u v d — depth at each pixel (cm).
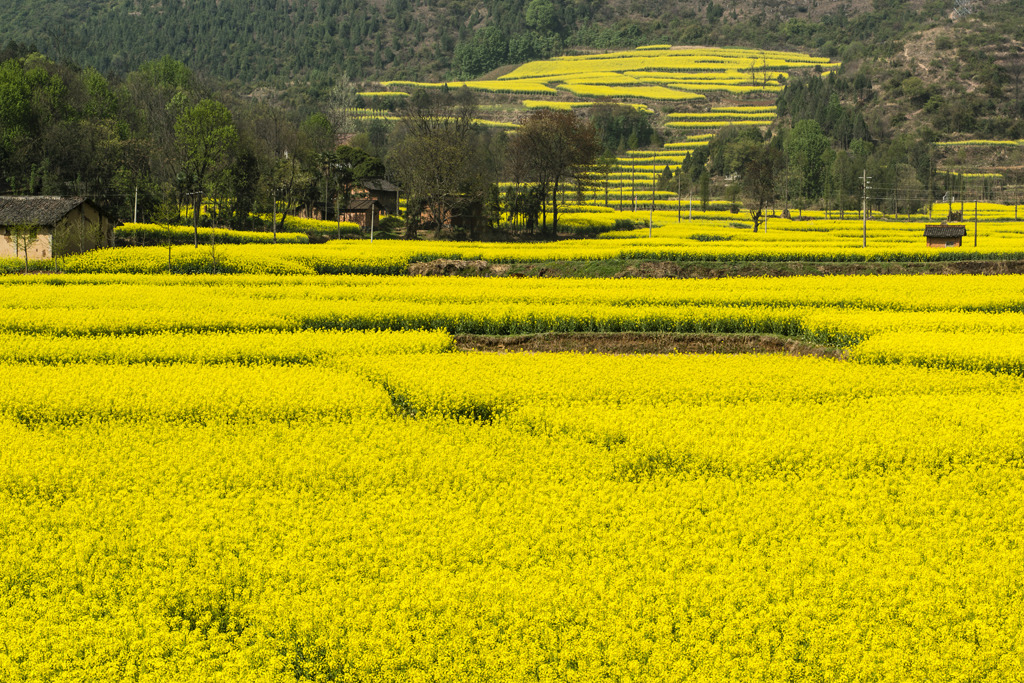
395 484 2102
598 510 1930
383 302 4931
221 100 18650
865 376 3181
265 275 6494
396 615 1462
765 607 1508
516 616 1459
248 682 1337
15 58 16175
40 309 4581
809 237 11806
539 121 13438
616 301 5206
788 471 2186
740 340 4359
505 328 4531
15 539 1780
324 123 18812
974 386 3089
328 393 2841
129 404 2703
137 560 1695
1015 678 1348
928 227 9819
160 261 7019
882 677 1352
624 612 1473
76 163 11288
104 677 1359
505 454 2300
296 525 1836
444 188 12050
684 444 2309
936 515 1898
